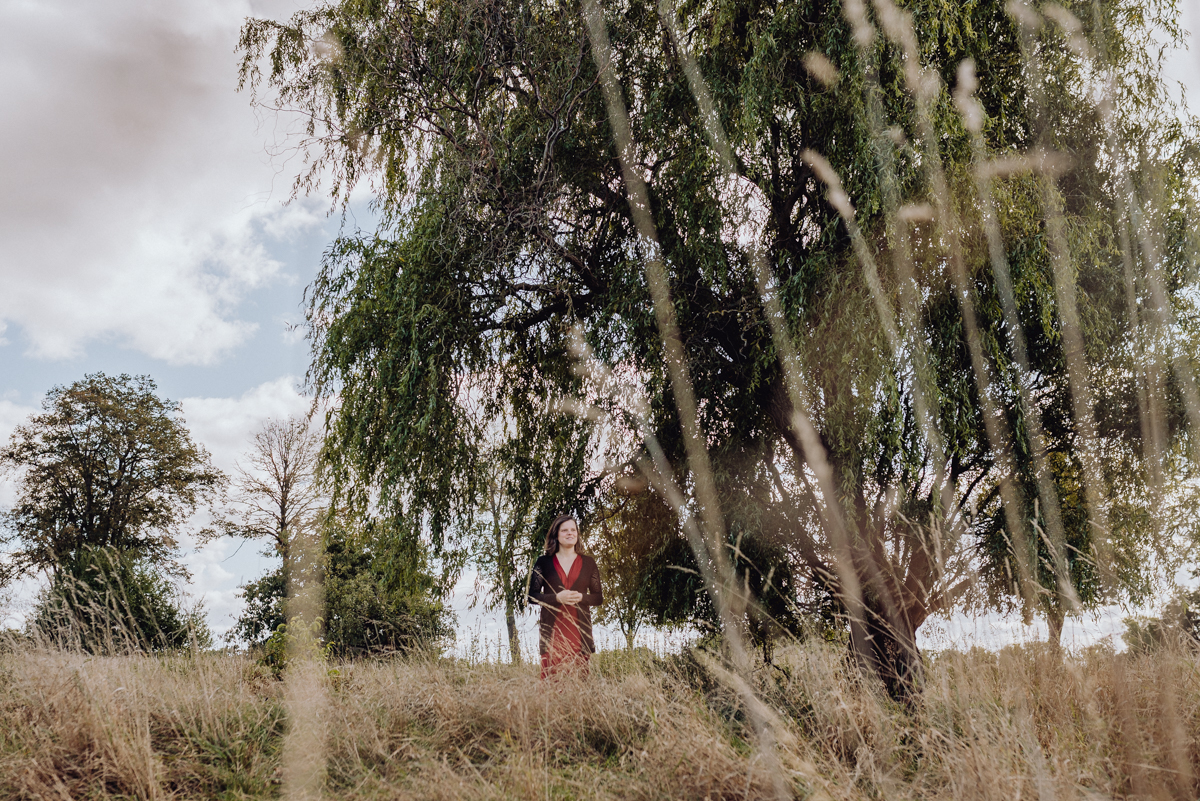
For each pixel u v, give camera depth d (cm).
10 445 2833
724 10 697
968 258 614
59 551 2602
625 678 426
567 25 755
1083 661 323
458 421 781
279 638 734
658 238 738
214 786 304
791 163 730
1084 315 639
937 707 307
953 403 596
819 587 670
